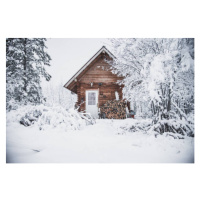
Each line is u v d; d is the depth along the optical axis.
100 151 3.80
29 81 10.77
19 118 6.11
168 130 4.85
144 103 6.02
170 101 4.90
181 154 3.72
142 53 5.34
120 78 9.49
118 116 8.45
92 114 9.47
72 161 3.40
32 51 11.09
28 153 3.75
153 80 4.11
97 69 9.70
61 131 5.18
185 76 4.99
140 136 4.87
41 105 6.26
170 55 4.23
